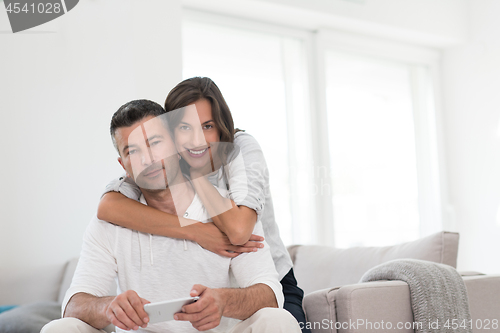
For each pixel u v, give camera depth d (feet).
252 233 4.21
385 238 12.18
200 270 3.91
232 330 3.62
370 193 12.10
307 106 11.41
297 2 10.60
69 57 9.15
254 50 11.03
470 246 13.07
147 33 8.68
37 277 8.54
